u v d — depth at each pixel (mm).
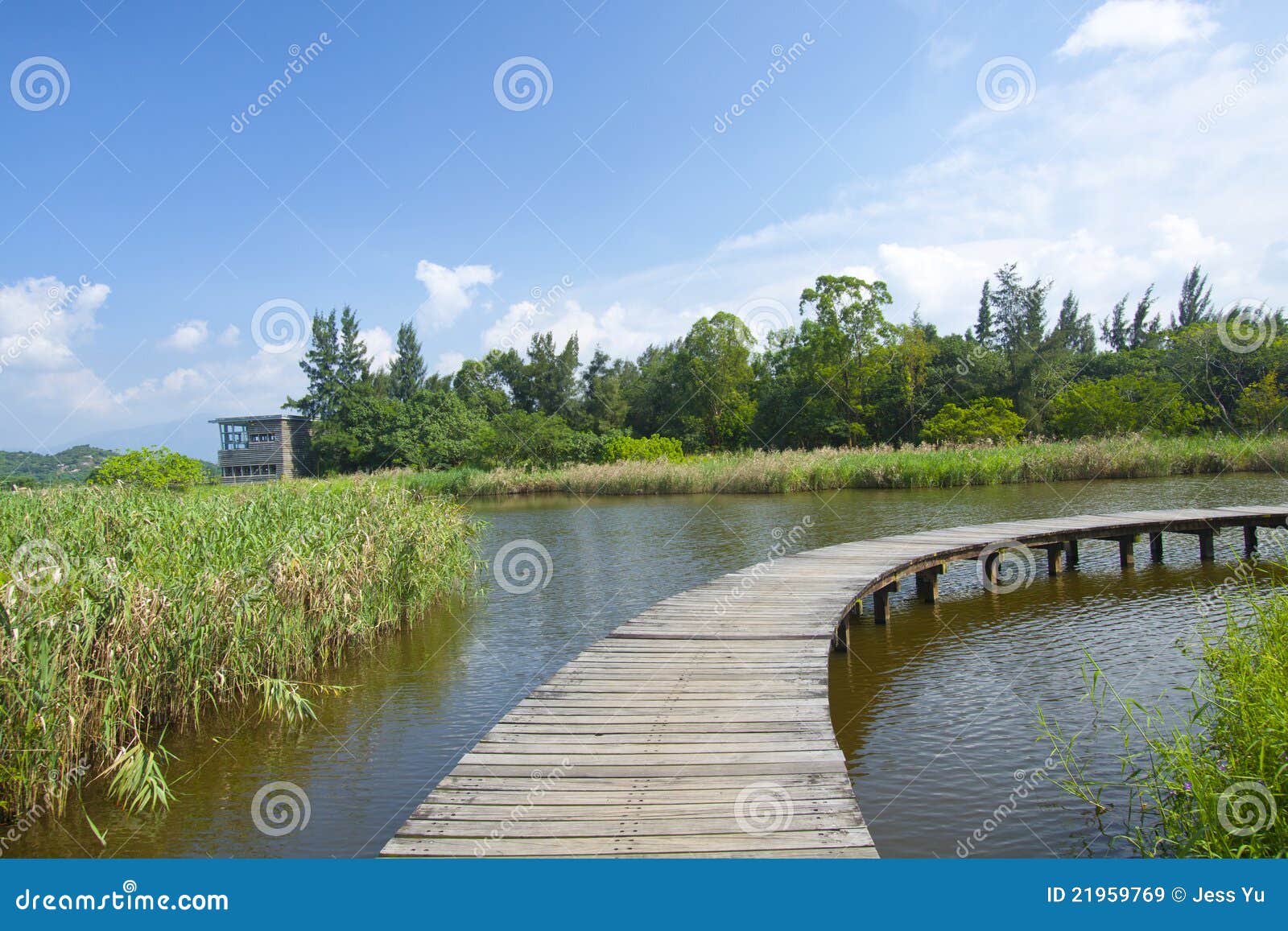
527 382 48031
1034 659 7273
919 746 5461
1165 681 6469
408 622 8969
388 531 8906
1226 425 28000
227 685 6328
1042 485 22125
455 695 6645
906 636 8320
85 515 7879
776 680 5570
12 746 4594
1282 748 3768
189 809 4746
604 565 12438
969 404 35438
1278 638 4598
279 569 7008
